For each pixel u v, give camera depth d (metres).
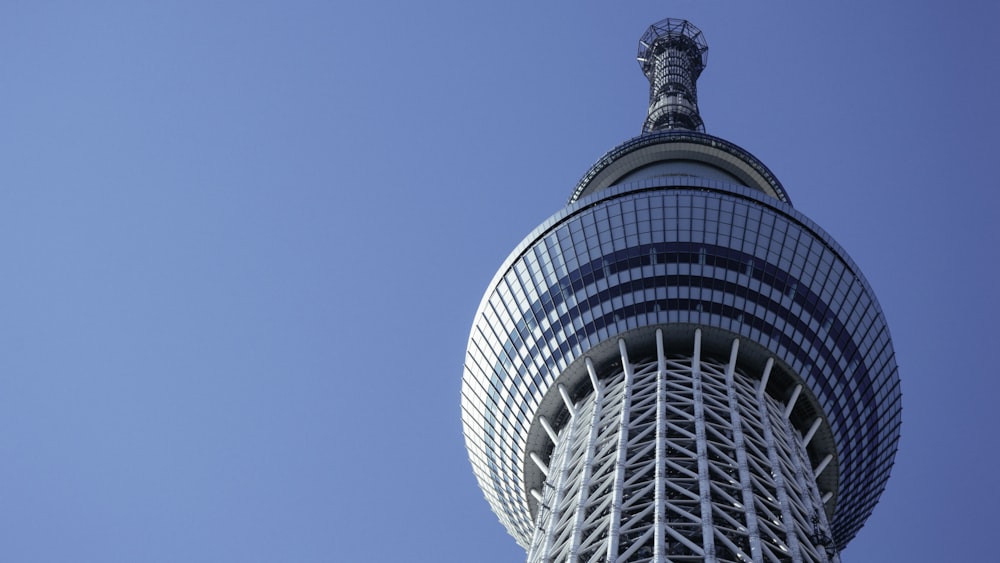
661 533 70.94
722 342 99.62
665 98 158.75
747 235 104.00
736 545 74.31
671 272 102.12
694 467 84.62
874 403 106.44
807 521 79.25
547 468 102.81
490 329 110.88
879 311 108.38
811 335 101.25
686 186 107.62
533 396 104.75
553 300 105.88
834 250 106.25
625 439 84.38
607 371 102.25
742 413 90.19
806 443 96.56
